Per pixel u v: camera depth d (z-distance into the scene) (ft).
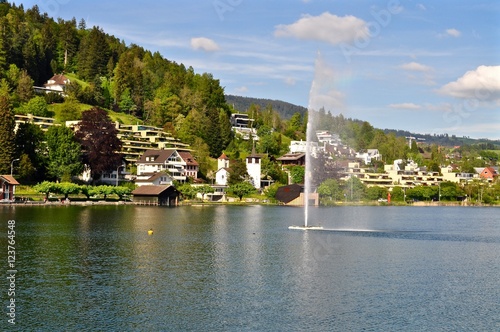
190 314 155.22
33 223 371.56
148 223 401.90
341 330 144.87
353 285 194.80
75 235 310.24
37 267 212.02
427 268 231.91
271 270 217.97
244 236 330.95
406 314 159.84
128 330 141.49
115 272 206.18
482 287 196.34
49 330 140.56
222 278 200.75
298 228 387.75
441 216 620.90
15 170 620.90
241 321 150.30
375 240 328.08
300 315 156.66
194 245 283.38
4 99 620.08
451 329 147.33
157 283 190.19
